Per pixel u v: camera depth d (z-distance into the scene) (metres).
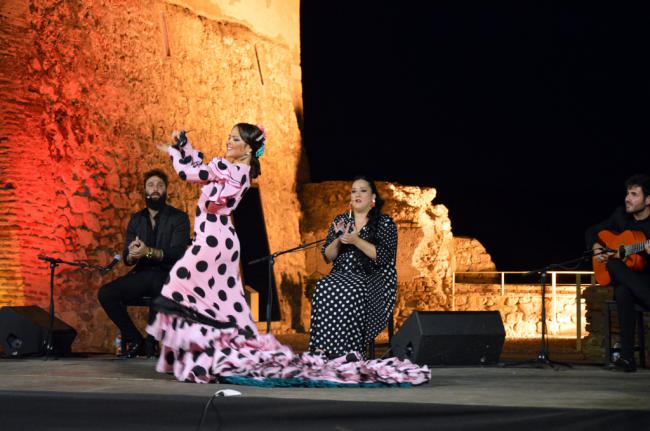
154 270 10.81
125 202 17.69
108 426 5.93
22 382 6.90
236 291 7.61
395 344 9.48
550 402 5.87
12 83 15.20
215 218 7.55
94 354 11.21
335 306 8.87
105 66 17.62
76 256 16.16
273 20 24.09
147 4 19.06
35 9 15.81
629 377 7.93
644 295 8.68
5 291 14.72
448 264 23.95
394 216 23.50
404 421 5.67
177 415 5.82
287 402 5.73
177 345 7.23
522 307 23.83
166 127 19.34
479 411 5.63
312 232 24.09
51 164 15.81
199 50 20.77
